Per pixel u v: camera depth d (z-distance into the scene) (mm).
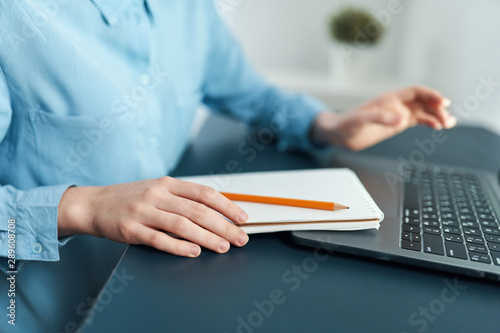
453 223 454
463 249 401
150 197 429
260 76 909
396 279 375
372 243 404
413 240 412
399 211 478
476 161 700
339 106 1477
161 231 424
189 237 404
